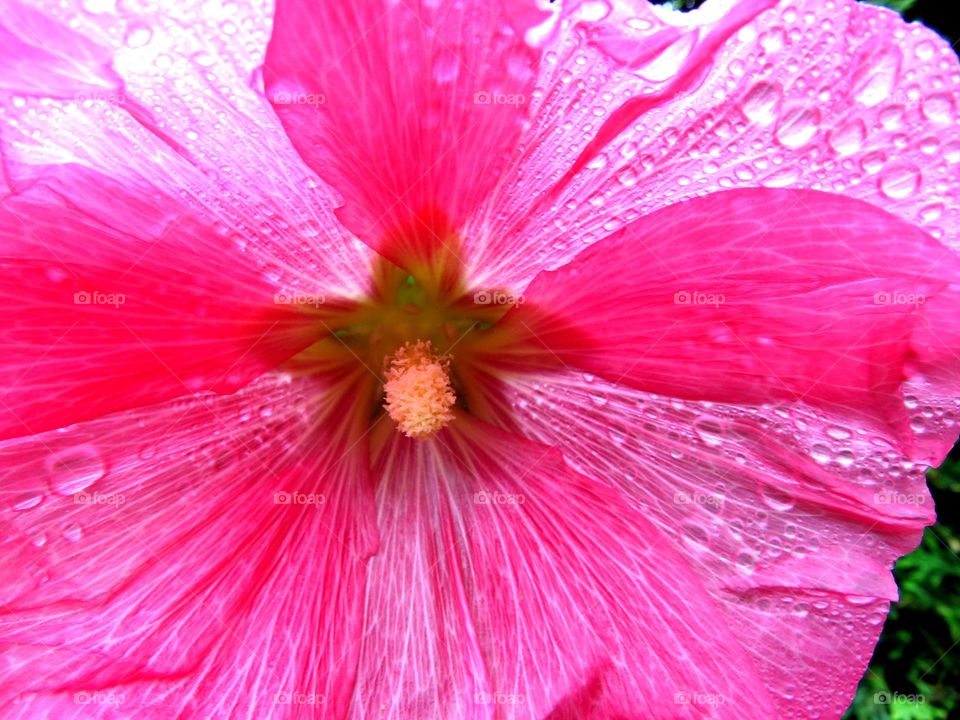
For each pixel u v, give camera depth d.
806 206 0.07
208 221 0.07
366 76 0.06
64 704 0.07
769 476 0.08
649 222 0.07
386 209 0.07
